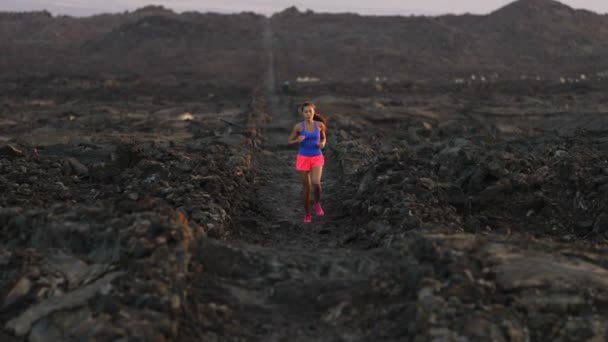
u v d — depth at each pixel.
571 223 8.93
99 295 5.00
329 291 5.46
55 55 149.88
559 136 19.86
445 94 60.56
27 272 5.44
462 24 190.50
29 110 41.66
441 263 5.29
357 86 68.56
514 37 170.62
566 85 60.88
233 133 21.16
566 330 4.53
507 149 15.32
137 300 4.80
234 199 10.47
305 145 9.23
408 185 9.30
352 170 13.80
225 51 153.00
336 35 177.62
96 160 15.84
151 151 14.38
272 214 10.67
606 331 4.48
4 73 101.75
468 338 4.29
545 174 10.66
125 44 165.25
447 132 28.02
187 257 5.61
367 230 8.20
